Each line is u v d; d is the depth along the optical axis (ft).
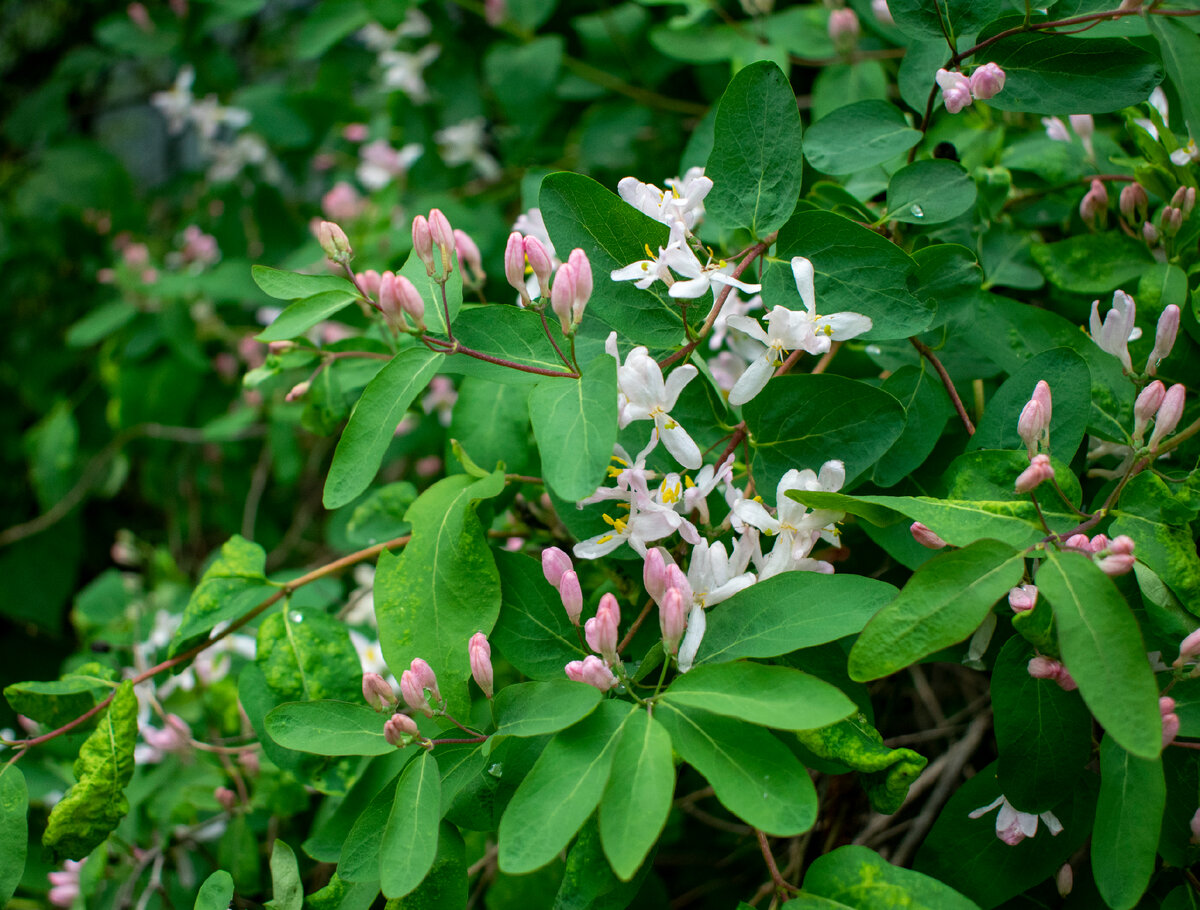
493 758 1.09
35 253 3.14
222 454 2.73
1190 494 1.05
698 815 1.56
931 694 1.43
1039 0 1.16
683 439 1.07
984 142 1.39
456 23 2.33
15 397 3.29
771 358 1.09
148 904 1.58
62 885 1.56
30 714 1.26
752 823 0.94
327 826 1.17
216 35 3.29
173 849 1.59
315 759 1.24
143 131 4.02
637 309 1.11
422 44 2.39
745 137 1.13
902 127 1.23
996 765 1.08
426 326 1.12
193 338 2.47
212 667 1.66
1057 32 1.15
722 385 1.33
